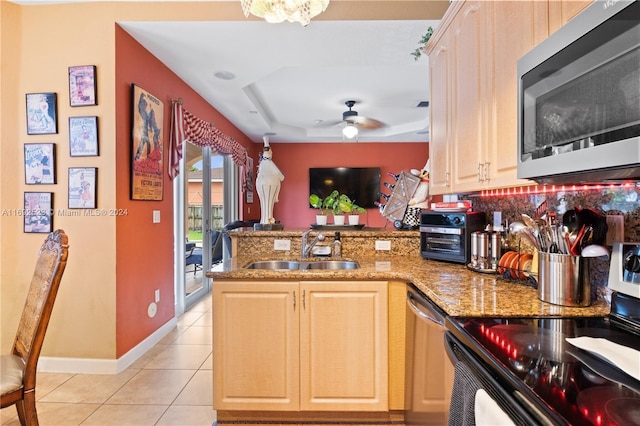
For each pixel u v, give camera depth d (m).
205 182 4.61
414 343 1.64
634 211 1.19
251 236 2.48
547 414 0.66
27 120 2.51
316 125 6.34
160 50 2.90
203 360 2.65
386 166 6.99
